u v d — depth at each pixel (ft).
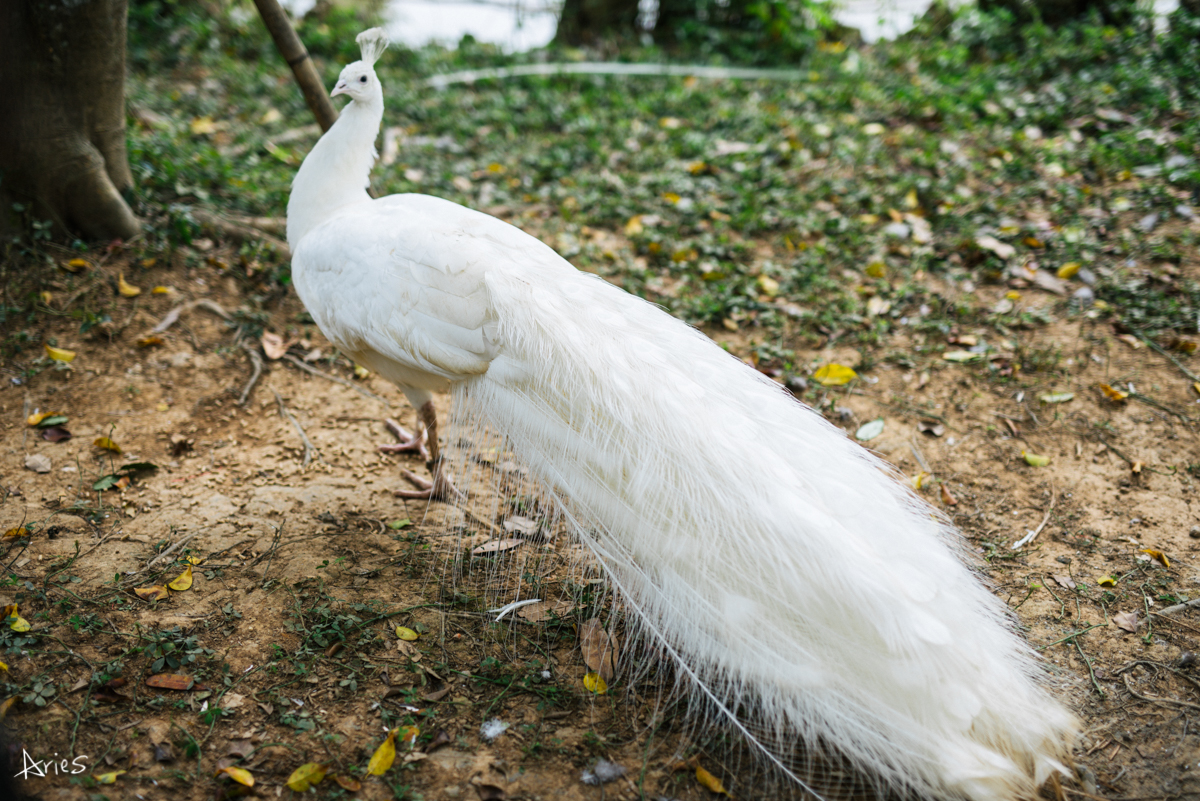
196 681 9.11
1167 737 8.91
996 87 26.84
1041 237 19.06
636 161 23.02
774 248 19.35
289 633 9.86
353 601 10.42
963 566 8.87
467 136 24.75
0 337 14.38
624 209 20.40
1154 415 14.17
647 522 8.68
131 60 27.40
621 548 8.89
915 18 33.76
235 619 10.00
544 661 9.71
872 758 7.50
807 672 7.76
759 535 8.11
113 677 8.96
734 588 8.16
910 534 8.39
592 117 25.99
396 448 13.51
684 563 8.43
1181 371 15.08
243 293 16.49
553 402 9.49
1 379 13.69
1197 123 22.93
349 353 11.98
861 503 8.41
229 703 8.87
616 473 8.92
